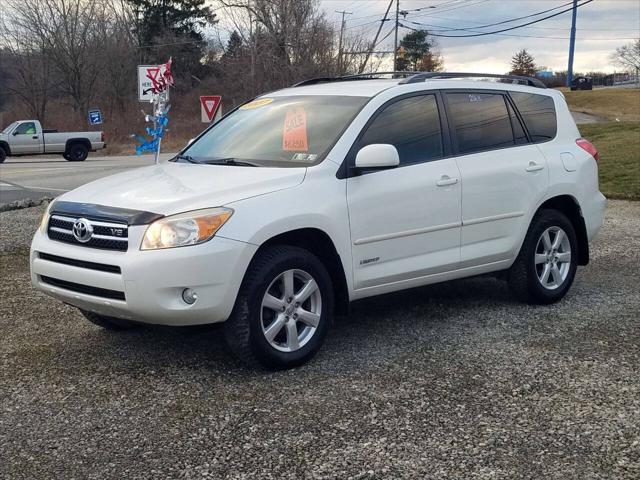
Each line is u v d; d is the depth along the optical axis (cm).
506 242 597
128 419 404
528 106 640
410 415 406
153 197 457
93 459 360
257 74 3656
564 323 579
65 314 606
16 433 388
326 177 490
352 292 508
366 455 361
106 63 5734
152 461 357
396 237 524
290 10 3600
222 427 393
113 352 512
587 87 7100
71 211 470
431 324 578
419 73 594
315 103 560
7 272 763
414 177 533
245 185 465
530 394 435
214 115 1334
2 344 532
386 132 531
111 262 435
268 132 554
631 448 368
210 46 6419
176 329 453
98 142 3159
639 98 5509
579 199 649
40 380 462
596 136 2427
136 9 6397
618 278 732
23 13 5259
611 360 493
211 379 460
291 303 473
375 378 461
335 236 486
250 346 455
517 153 608
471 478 339
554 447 369
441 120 567
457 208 558
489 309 621
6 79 5616
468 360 494
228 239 436
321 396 432
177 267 425
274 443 374
